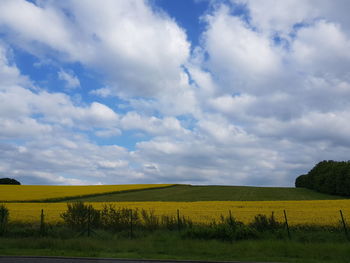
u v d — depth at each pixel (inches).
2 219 800.3
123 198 2050.9
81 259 461.1
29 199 1756.9
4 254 507.2
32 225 869.8
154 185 3270.2
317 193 2655.0
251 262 429.4
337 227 745.6
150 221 806.5
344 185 2367.1
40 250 547.2
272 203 1343.5
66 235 714.8
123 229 796.0
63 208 1274.6
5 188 2534.5
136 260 450.6
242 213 1040.8
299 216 941.2
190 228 693.9
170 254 510.0
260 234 663.1
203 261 437.7
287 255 484.7
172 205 1331.2
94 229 799.7
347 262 431.2
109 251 541.0
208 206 1274.6
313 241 611.8
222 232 651.5
